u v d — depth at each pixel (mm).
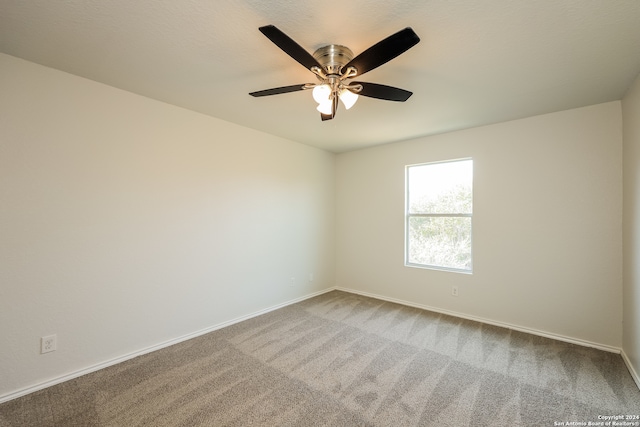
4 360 1800
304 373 2146
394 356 2406
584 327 2619
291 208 3840
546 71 1969
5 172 1804
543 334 2812
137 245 2398
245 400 1838
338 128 3287
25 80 1874
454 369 2209
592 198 2586
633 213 2158
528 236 2906
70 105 2055
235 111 2770
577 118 2648
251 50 1745
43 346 1936
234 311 3131
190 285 2754
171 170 2619
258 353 2453
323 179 4383
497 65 1892
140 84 2211
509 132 3006
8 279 1814
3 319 1797
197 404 1797
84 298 2117
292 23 1479
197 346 2578
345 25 1494
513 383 2027
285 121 3057
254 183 3355
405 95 1854
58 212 2004
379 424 1637
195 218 2797
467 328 2996
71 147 2059
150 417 1680
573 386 1988
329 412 1733
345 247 4500
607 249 2520
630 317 2215
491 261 3125
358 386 1991
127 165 2340
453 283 3393
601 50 1707
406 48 1319
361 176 4297
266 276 3496
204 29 1542
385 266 4020
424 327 3018
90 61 1886
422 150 3648
